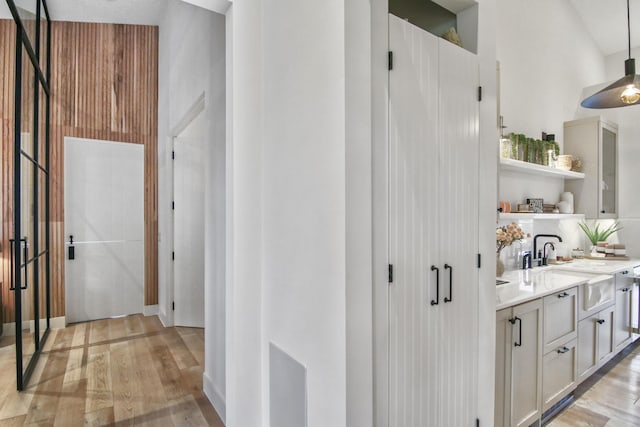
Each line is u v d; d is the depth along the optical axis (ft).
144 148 14.01
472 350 5.05
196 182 12.42
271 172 5.26
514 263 9.83
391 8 4.97
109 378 8.63
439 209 4.55
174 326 12.64
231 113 5.94
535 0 10.93
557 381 7.21
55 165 12.28
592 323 8.48
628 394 8.07
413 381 4.26
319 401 4.07
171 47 11.83
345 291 3.60
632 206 12.94
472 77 5.04
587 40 13.44
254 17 5.70
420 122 4.32
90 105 12.96
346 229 3.61
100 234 13.33
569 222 12.59
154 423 6.75
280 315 5.02
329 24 3.92
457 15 5.46
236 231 5.79
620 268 9.92
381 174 3.93
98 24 13.10
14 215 7.77
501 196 9.48
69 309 12.87
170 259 12.71
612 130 12.66
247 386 5.62
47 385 8.27
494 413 5.60
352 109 3.68
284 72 4.91
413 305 4.25
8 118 10.26
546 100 11.40
